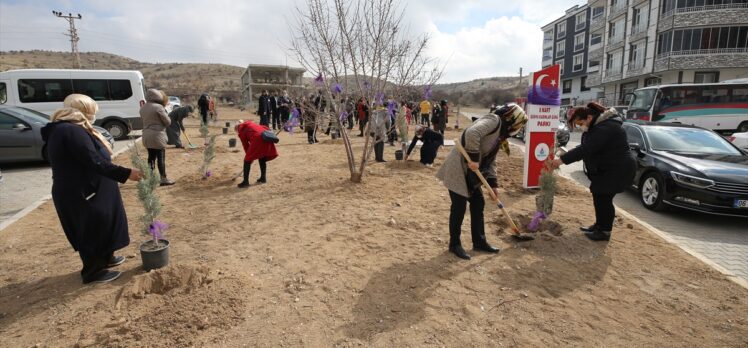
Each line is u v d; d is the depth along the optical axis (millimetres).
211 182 7043
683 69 31453
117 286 3260
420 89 7004
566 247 4316
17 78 13133
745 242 5188
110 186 3305
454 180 3752
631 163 4262
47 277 3461
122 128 14383
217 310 2830
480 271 3668
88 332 2615
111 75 14133
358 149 11844
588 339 2748
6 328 2717
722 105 18062
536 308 3098
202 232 4586
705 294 3459
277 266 3693
